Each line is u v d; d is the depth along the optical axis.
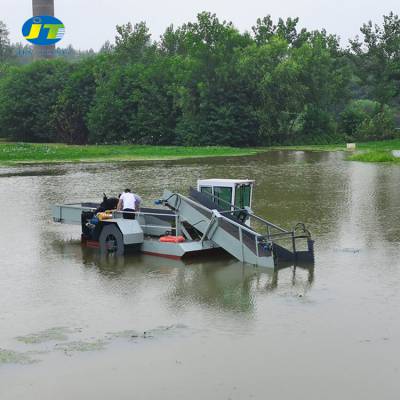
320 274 15.36
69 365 9.88
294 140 94.06
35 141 109.12
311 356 10.19
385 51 105.44
